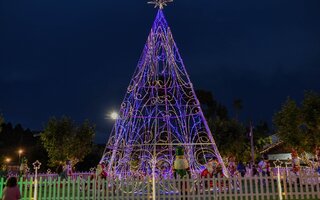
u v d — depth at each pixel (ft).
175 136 59.16
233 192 49.03
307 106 81.20
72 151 112.27
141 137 58.70
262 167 77.97
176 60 63.46
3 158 105.81
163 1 65.26
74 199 47.37
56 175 87.61
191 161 57.36
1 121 86.38
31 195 47.93
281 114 87.66
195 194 47.50
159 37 63.93
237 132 145.89
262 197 46.85
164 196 46.01
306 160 84.07
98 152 155.74
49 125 114.01
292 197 47.85
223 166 57.88
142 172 56.24
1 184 48.06
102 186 47.42
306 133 82.23
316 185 48.52
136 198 46.96
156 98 58.95
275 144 143.74
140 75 62.18
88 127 117.60
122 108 61.62
